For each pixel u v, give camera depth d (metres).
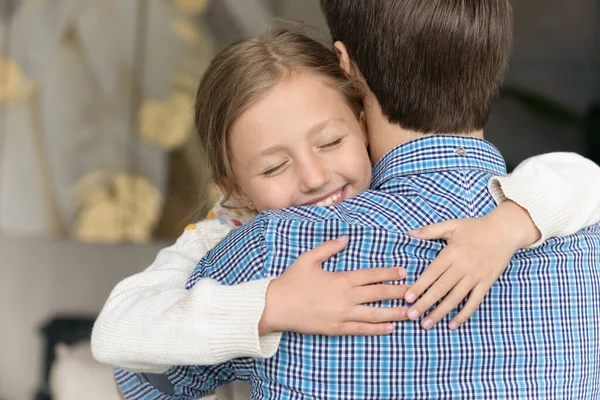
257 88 1.07
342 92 1.09
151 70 3.83
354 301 0.86
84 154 3.79
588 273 0.98
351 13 1.00
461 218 0.93
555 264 0.95
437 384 0.89
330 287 0.86
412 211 0.93
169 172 3.87
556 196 0.96
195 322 0.87
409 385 0.88
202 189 1.33
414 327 0.88
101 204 3.81
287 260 0.90
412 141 0.98
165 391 1.02
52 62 3.73
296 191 1.07
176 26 3.85
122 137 3.82
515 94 4.52
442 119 0.98
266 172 1.08
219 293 0.88
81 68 3.77
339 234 0.90
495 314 0.92
